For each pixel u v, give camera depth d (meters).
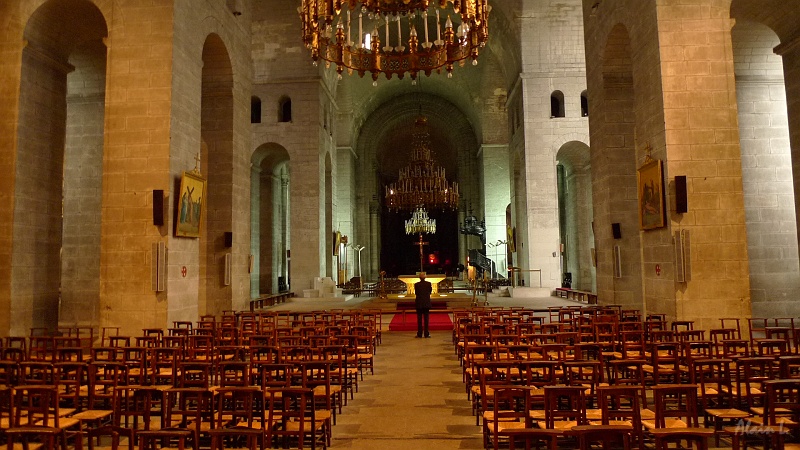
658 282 12.78
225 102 17.14
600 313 13.66
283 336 9.76
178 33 13.56
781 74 16.44
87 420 6.43
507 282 31.03
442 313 21.03
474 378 7.96
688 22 12.54
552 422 5.30
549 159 26.17
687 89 12.38
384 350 13.45
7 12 14.03
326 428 6.55
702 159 12.23
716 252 12.02
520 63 26.81
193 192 13.80
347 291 29.42
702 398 6.50
